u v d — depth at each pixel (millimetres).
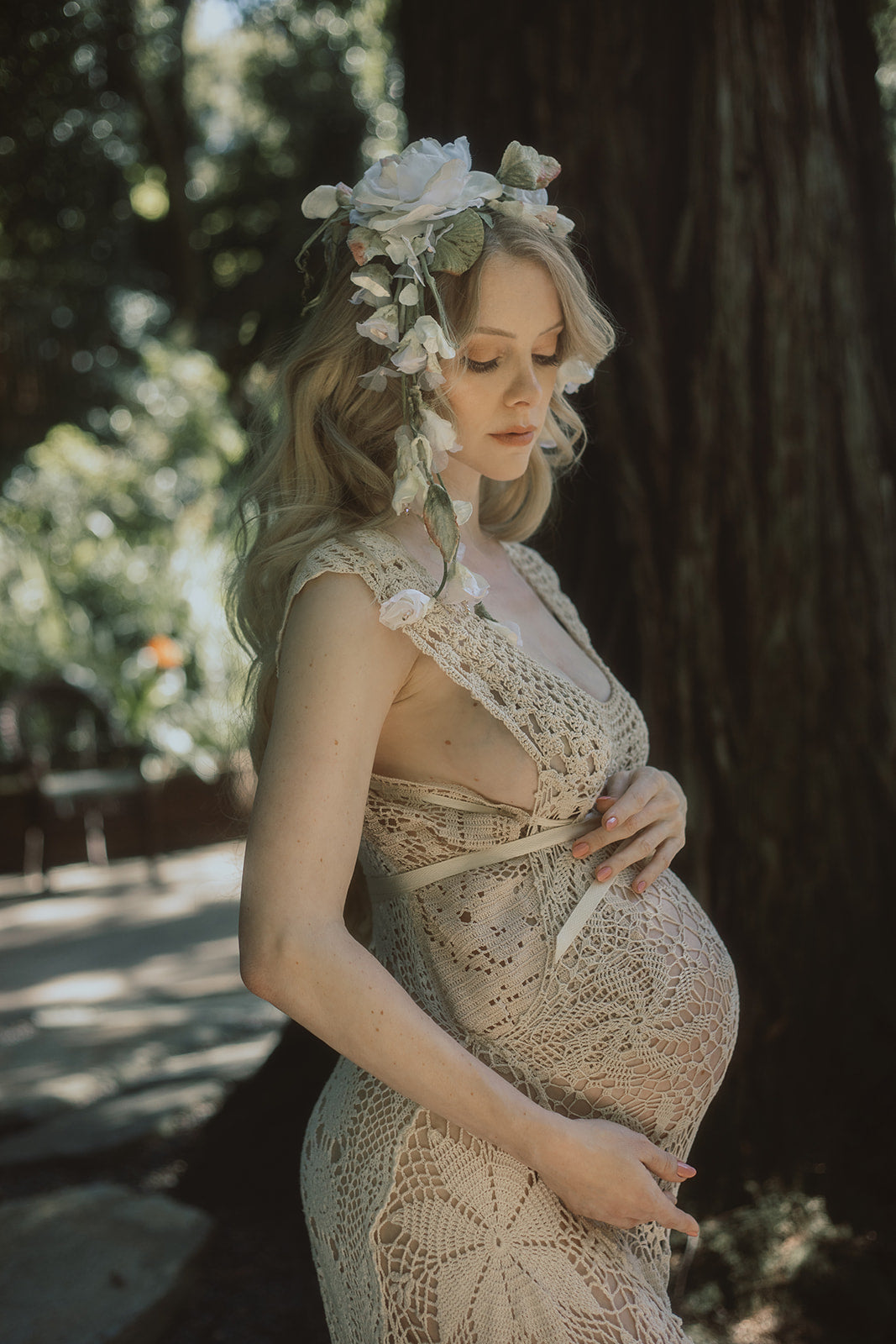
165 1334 2479
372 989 1243
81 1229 2742
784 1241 2459
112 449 10281
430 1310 1327
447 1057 1260
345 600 1346
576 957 1432
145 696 8242
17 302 9023
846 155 2637
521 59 2631
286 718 1318
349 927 1907
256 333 10961
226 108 11477
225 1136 3062
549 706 1423
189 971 5527
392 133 10203
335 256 1541
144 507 9984
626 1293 1365
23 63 5098
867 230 2684
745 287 2543
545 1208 1366
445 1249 1338
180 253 10453
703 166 2533
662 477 2584
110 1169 3256
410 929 1468
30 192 6176
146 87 8430
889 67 5125
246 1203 2947
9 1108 3646
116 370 10398
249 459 1640
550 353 1511
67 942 6074
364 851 1540
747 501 2562
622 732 1602
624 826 1472
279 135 10898
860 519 2611
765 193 2539
